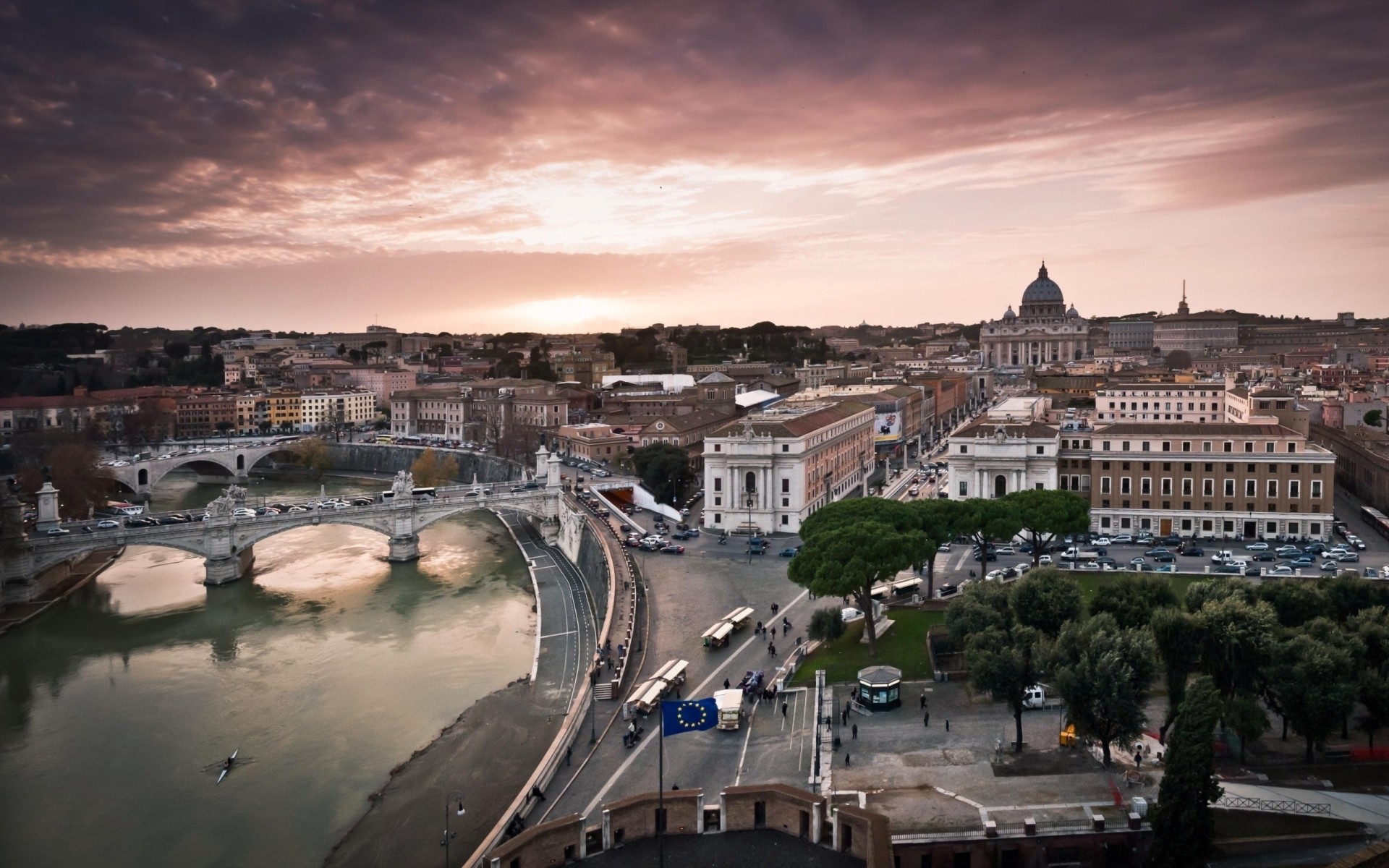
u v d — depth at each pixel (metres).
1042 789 89.31
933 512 156.25
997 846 80.62
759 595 169.62
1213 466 191.75
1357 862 66.25
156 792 118.81
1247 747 96.38
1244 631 95.31
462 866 96.81
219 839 107.56
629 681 130.38
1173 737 78.69
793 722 111.88
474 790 115.25
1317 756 94.06
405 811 111.19
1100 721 91.81
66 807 115.56
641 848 77.31
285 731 136.12
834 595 132.88
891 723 108.25
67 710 145.12
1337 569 164.50
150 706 146.25
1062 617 115.25
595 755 107.62
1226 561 167.38
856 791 91.00
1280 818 82.00
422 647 171.88
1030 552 187.00
